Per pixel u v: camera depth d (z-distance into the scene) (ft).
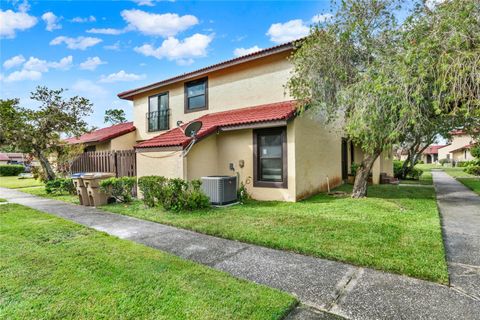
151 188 26.99
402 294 10.46
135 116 53.52
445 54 17.21
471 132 32.42
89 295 10.32
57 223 21.35
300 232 18.02
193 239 17.62
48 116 44.09
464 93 16.69
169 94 46.98
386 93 20.90
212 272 12.37
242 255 14.75
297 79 28.78
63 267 12.84
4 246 15.83
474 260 13.69
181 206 25.48
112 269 12.62
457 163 139.13
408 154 63.87
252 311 9.26
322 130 36.45
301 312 9.40
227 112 38.52
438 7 19.76
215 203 28.30
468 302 9.90
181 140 30.89
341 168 43.21
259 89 36.29
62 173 48.88
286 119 27.43
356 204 26.89
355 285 11.22
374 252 14.29
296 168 29.78
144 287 10.93
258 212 24.40
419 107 20.98
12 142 43.65
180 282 11.35
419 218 21.45
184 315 9.05
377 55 25.03
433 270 12.15
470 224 20.43
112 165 40.11
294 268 12.98
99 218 23.81
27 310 9.37
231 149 33.96
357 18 25.80
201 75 41.78
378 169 50.55
